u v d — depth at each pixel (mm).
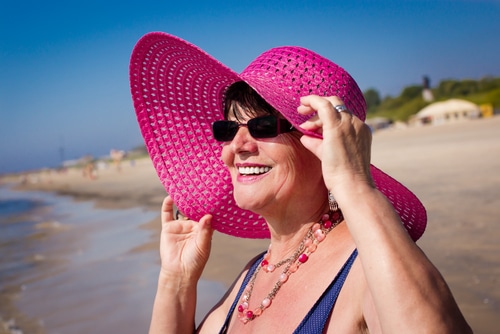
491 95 70750
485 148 20250
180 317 2201
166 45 2072
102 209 22609
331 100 1535
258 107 1875
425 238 7031
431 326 1256
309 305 1655
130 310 6477
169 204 2352
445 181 12391
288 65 1884
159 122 2320
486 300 4688
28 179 99500
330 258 1744
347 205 1418
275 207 1880
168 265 2221
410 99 95188
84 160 130375
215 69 1999
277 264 1908
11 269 10477
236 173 1997
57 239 14211
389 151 28516
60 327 6273
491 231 6887
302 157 1835
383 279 1303
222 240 8906
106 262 9633
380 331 1359
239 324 1906
